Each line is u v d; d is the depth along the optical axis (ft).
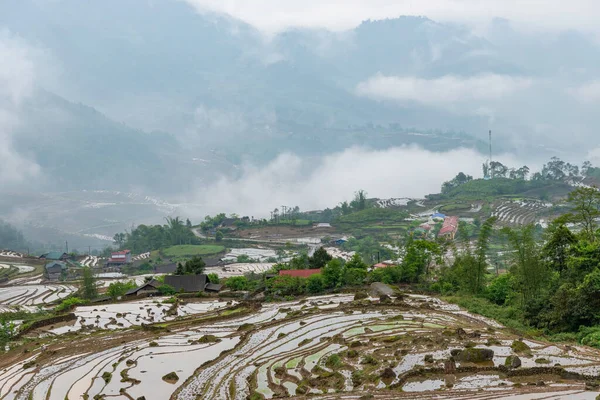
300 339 269.85
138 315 372.17
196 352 264.31
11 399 213.05
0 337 318.45
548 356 203.41
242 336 287.28
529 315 274.98
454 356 209.87
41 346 293.02
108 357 263.08
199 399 199.72
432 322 284.82
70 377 234.79
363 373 205.05
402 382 191.31
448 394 176.65
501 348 217.77
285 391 198.29
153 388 215.72
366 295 369.50
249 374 222.69
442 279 404.16
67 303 437.17
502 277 340.80
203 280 479.41
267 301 398.42
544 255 315.37
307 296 404.98
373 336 260.83
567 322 250.57
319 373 213.66
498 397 169.68
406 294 372.79
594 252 278.05
